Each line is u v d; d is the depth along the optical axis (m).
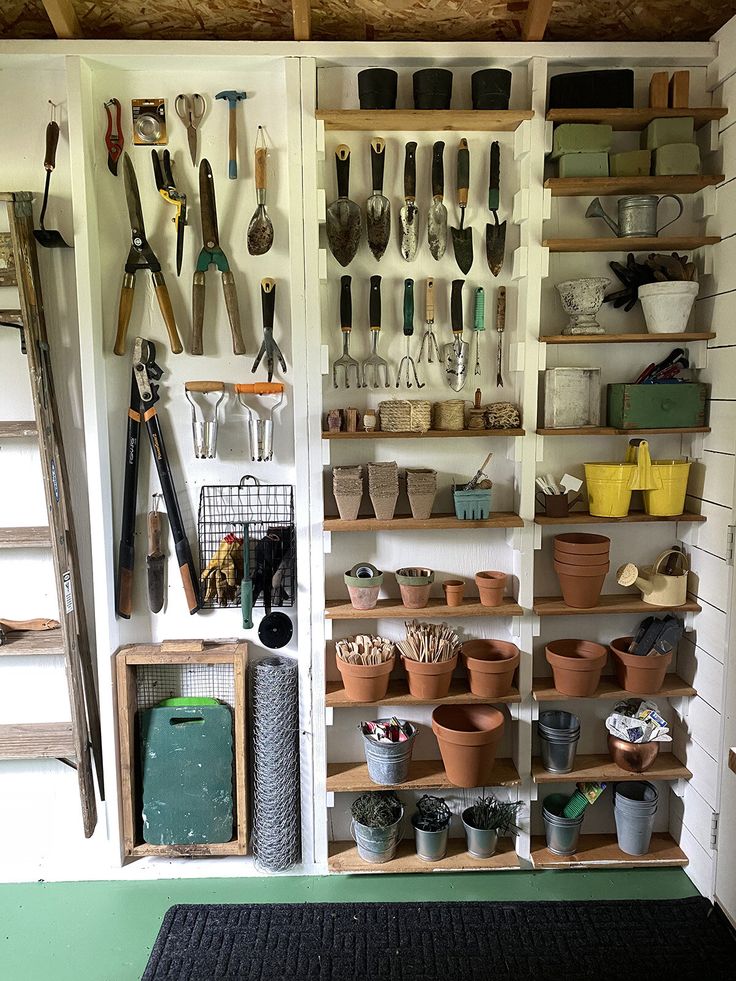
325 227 2.57
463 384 2.66
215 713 2.66
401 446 2.70
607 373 2.70
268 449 2.56
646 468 2.54
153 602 2.63
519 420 2.61
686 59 2.51
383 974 2.25
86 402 2.47
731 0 2.43
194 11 2.41
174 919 2.47
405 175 2.53
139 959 2.32
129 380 2.60
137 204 2.48
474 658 2.66
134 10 2.40
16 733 2.63
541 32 2.42
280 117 2.54
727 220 2.46
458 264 2.60
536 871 2.71
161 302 2.52
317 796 2.68
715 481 2.54
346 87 2.53
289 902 2.55
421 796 2.82
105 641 2.58
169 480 2.60
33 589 2.66
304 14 2.34
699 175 2.45
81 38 2.45
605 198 2.64
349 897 2.58
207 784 2.65
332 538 2.72
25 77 2.47
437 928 2.43
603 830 2.86
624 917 2.48
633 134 2.62
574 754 2.71
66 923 2.47
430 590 2.77
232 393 2.62
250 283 2.59
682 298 2.48
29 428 2.42
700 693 2.64
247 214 2.57
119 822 2.66
